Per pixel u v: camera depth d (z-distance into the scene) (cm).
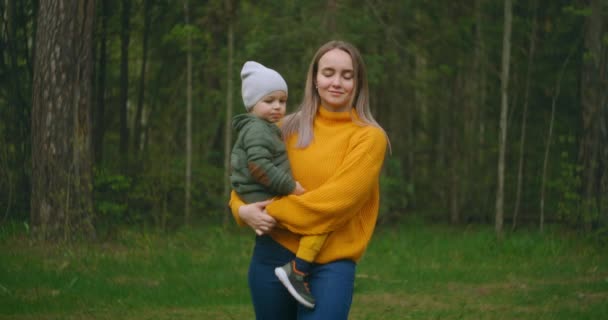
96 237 1051
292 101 1362
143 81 1477
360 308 693
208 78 1603
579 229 1205
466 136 1681
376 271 898
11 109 1245
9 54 1256
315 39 1286
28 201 1248
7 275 775
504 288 801
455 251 1065
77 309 655
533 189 1577
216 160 1633
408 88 1583
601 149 1207
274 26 1316
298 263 321
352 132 333
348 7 1297
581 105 1276
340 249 328
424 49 1496
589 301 723
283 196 331
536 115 1539
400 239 1209
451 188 1666
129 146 1592
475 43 1518
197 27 1383
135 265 869
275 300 338
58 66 1040
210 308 674
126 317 631
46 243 1018
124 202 1238
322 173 330
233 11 1335
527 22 1473
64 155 1041
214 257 961
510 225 1480
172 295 711
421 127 1820
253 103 341
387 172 1465
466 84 1681
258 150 327
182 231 1206
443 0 1510
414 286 805
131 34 1470
